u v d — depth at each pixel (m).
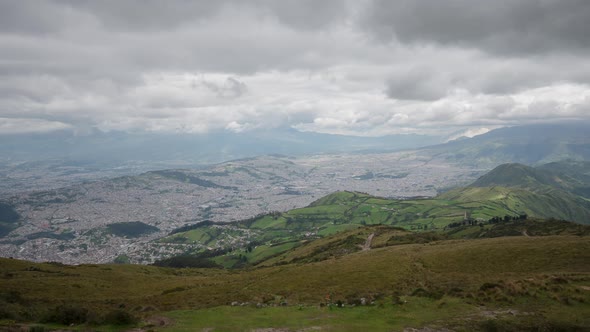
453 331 33.78
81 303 56.66
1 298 52.94
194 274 120.81
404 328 34.81
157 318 39.44
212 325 36.59
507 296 42.09
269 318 39.47
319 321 37.78
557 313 36.56
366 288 52.69
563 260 57.81
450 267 62.44
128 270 116.56
